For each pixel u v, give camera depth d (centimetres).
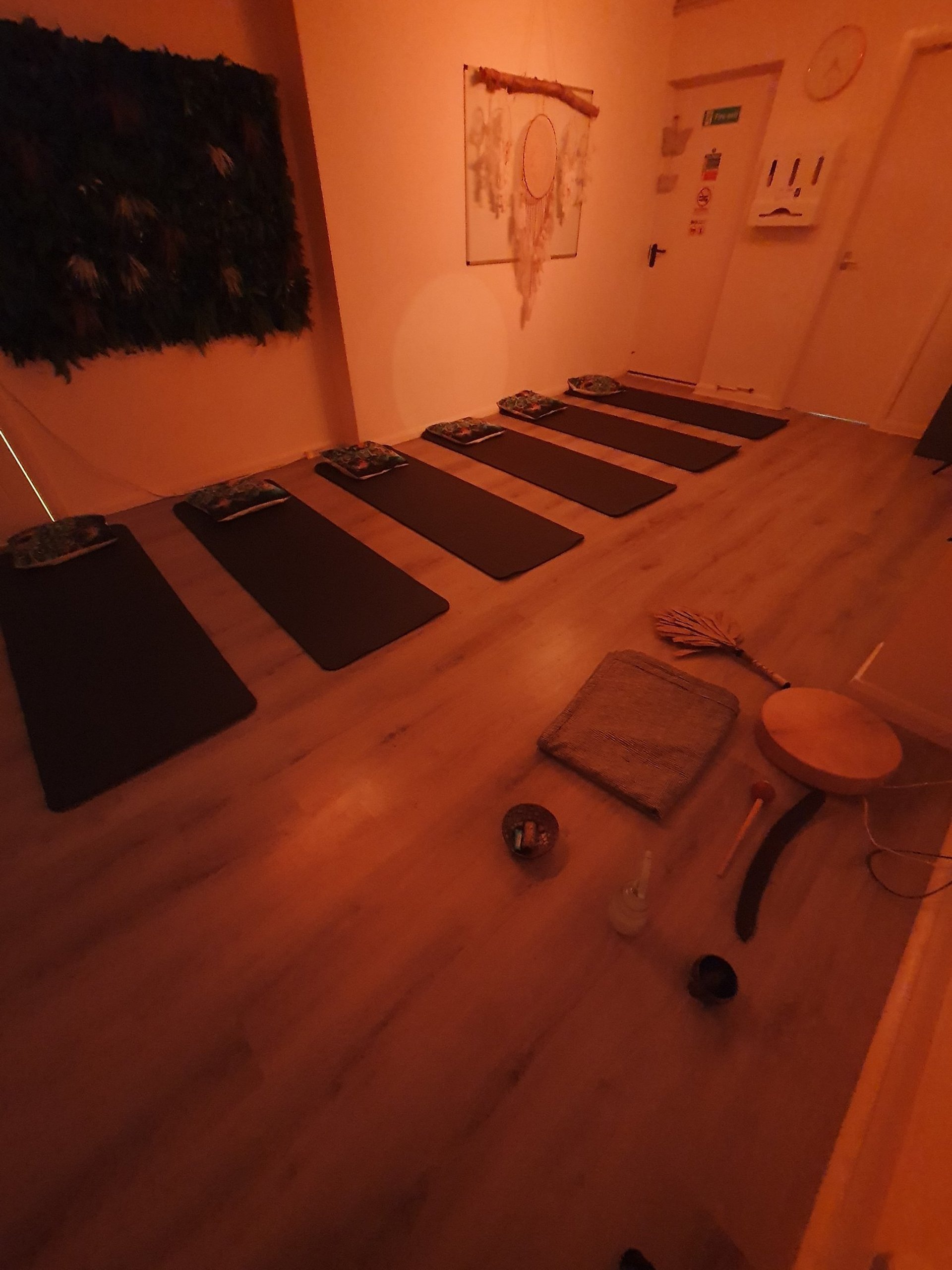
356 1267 84
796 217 356
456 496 292
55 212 210
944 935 114
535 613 212
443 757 159
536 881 130
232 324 277
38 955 118
